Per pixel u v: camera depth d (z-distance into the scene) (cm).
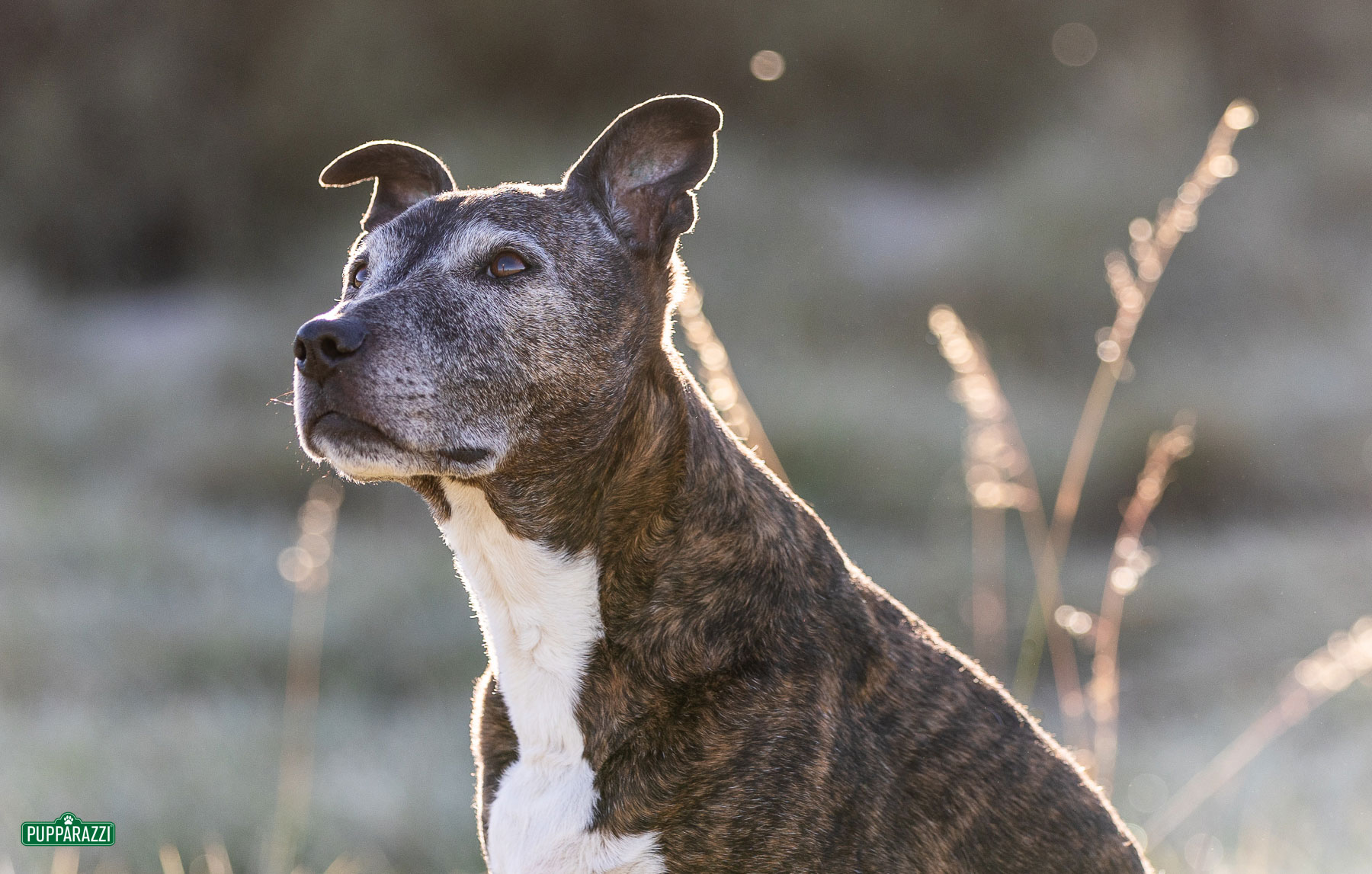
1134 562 534
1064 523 586
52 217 2498
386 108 2544
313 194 2519
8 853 636
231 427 1720
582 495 375
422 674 1064
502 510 377
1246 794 745
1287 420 1570
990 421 564
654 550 365
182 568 1298
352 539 1405
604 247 399
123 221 2508
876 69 2614
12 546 1332
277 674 1044
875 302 1986
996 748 381
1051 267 1927
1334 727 897
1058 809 382
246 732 866
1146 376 1725
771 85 2609
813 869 345
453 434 369
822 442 1534
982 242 2028
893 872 354
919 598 1194
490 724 388
